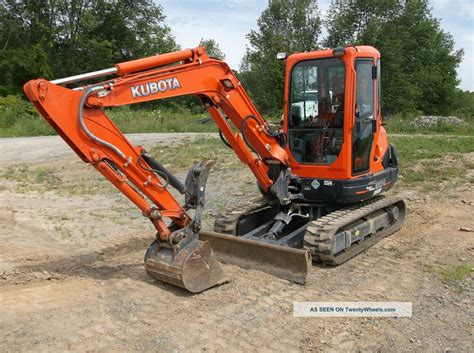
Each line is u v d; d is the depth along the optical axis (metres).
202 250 5.48
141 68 5.21
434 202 9.81
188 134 21.84
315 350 4.28
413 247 7.20
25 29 39.94
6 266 6.30
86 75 4.89
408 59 44.41
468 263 6.48
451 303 5.26
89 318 4.77
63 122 4.75
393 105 40.56
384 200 7.89
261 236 6.68
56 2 39.97
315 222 6.53
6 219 8.83
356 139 6.88
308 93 6.99
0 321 4.63
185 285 5.29
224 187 11.55
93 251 7.05
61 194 11.20
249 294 5.45
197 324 4.71
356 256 6.83
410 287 5.70
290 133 7.18
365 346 4.36
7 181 12.65
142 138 19.73
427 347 4.35
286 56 7.20
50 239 7.67
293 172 7.09
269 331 4.61
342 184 6.74
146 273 6.05
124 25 43.22
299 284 5.77
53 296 5.30
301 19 50.59
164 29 46.31
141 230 8.21
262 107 45.31
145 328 4.61
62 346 4.23
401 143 16.19
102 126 5.01
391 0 43.00
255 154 6.51
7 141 20.00
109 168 5.05
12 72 35.41
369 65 7.07
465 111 45.50
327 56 6.70
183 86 5.52
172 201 5.52
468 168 12.70
